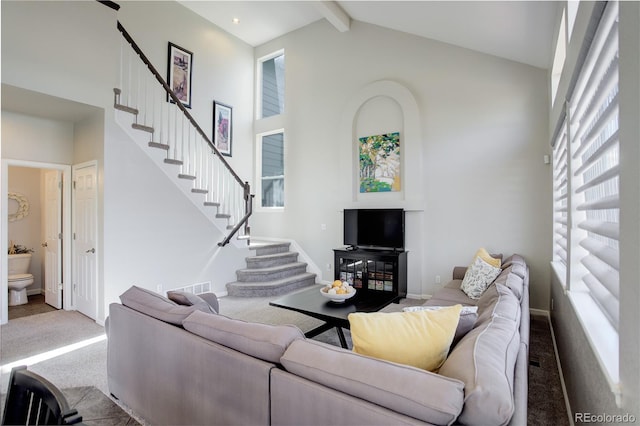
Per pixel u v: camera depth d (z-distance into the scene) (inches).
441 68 187.5
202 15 233.9
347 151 218.7
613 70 50.2
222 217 202.7
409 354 52.8
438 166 187.8
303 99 244.8
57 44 134.4
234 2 220.4
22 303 182.5
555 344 121.6
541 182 160.4
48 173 183.9
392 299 137.1
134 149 160.2
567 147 89.9
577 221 86.7
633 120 36.9
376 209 201.2
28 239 200.7
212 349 61.2
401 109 201.0
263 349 56.0
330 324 133.2
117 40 156.6
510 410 36.3
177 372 68.6
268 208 264.5
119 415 82.9
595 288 68.4
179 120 216.2
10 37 121.8
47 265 183.5
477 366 42.7
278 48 260.7
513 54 158.6
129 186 157.9
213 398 61.2
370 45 213.5
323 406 45.8
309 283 227.6
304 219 242.8
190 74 226.2
